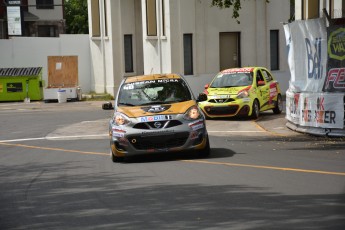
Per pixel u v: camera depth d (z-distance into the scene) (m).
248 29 38.41
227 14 37.88
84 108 37.06
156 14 37.94
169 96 17.36
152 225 9.66
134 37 43.62
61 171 16.06
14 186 14.19
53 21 64.31
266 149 18.23
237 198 11.27
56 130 27.00
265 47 38.84
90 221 10.20
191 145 16.11
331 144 18.95
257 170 14.32
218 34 37.81
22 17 50.34
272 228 9.07
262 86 28.73
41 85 43.31
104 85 44.06
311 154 16.84
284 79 39.78
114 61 42.84
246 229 9.09
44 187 13.79
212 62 37.88
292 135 21.88
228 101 27.16
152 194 12.09
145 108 16.67
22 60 44.19
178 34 36.59
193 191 12.16
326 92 20.64
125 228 9.58
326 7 22.94
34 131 27.02
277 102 30.19
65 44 45.12
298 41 22.02
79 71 45.62
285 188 12.02
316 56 20.98
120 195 12.22
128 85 18.00
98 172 15.43
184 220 9.85
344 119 20.20
